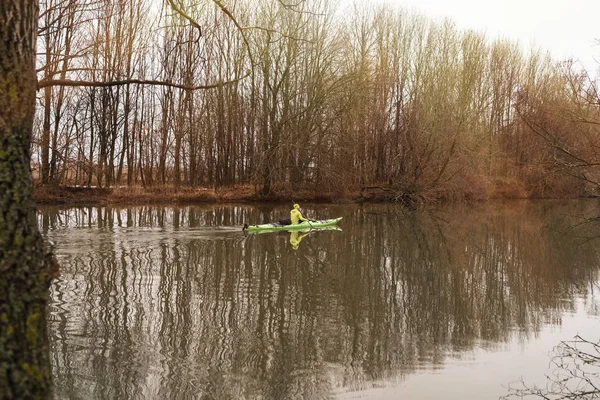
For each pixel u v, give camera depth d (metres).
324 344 9.06
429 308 11.44
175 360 8.13
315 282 13.38
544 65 44.25
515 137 41.25
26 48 3.00
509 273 15.08
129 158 33.62
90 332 9.24
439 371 8.05
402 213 31.03
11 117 2.91
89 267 14.20
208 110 34.22
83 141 30.28
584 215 30.39
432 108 33.25
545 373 8.03
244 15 31.09
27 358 2.89
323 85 32.88
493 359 8.56
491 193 40.03
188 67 27.42
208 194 33.88
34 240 3.01
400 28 37.06
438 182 34.44
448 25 35.62
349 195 36.62
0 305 2.82
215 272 14.13
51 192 29.59
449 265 16.05
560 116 14.30
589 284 13.84
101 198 30.84
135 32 28.86
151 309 10.66
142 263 14.90
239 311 10.73
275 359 8.27
